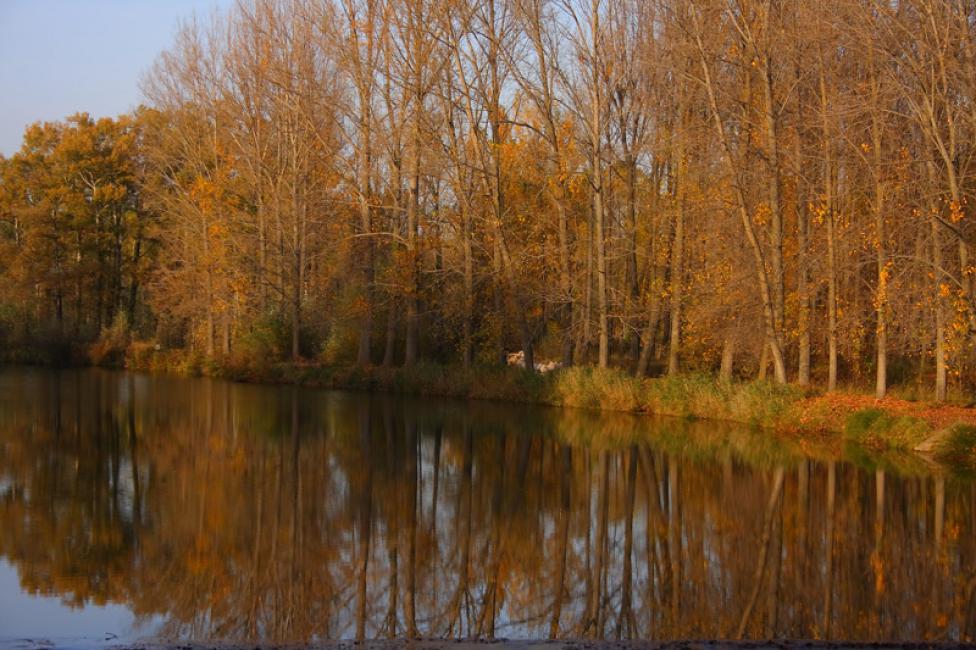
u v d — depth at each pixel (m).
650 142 30.20
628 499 16.44
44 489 16.42
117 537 13.31
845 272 26.88
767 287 25.88
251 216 44.31
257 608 10.36
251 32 41.69
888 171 24.94
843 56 27.14
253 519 14.57
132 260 54.84
